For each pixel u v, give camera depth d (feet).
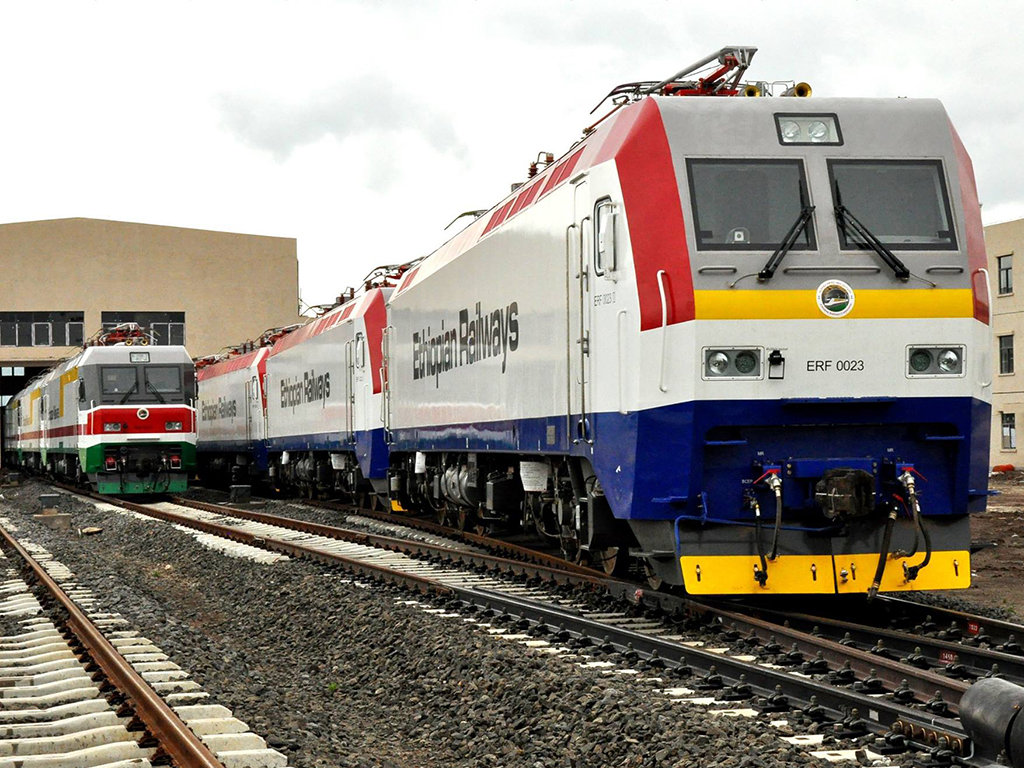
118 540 67.46
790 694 21.99
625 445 30.68
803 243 29.43
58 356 169.17
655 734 19.80
